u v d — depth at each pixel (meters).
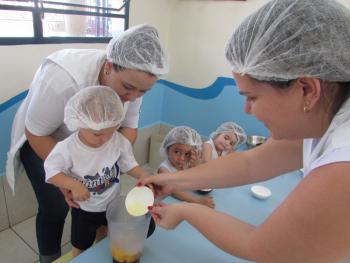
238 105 2.14
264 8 0.51
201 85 2.29
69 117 0.90
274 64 0.45
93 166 0.97
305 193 0.44
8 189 1.61
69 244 1.59
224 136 1.70
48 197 1.17
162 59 0.96
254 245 0.50
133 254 0.70
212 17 2.09
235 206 1.05
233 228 0.56
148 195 0.79
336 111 0.46
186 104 2.42
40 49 1.52
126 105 1.08
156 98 2.46
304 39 0.44
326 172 0.43
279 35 0.46
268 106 0.49
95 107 0.87
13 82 1.46
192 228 0.87
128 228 0.67
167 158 1.44
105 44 1.86
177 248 0.79
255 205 1.07
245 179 0.78
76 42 1.69
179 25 2.27
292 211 0.44
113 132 0.97
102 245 0.77
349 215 0.40
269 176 0.77
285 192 1.19
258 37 0.48
